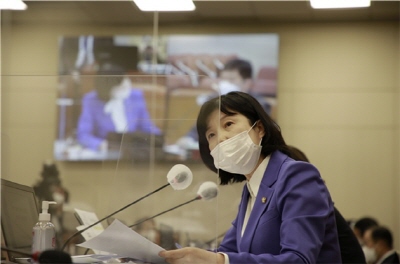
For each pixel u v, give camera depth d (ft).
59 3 26.04
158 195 9.16
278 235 10.39
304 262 9.54
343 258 11.99
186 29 26.99
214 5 27.14
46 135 9.59
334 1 13.60
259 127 11.05
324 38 27.37
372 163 26.99
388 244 24.50
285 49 27.45
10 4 24.99
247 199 11.50
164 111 9.21
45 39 25.94
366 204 26.86
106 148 9.39
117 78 9.36
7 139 9.67
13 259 9.62
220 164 10.92
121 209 9.27
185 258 8.86
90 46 26.20
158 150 9.20
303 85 27.48
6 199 9.76
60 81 9.51
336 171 27.27
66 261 8.45
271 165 10.97
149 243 8.76
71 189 9.51
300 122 27.58
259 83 27.48
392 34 26.81
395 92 26.86
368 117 27.09
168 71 26.84
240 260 9.21
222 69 27.32
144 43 26.50
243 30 27.35
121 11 26.27
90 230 9.41
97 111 9.41
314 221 10.02
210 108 9.09
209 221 9.01
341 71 27.30
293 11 27.07
